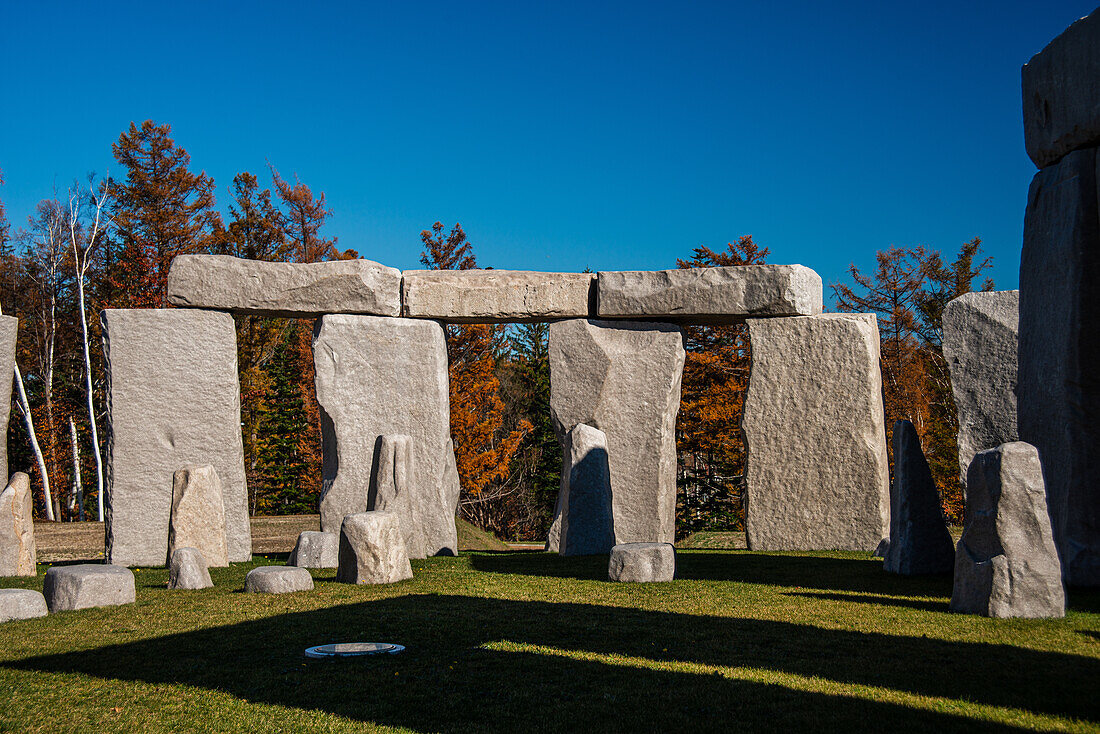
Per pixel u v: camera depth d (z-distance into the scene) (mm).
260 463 27766
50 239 27312
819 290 12203
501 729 4320
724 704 4523
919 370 25797
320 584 8414
